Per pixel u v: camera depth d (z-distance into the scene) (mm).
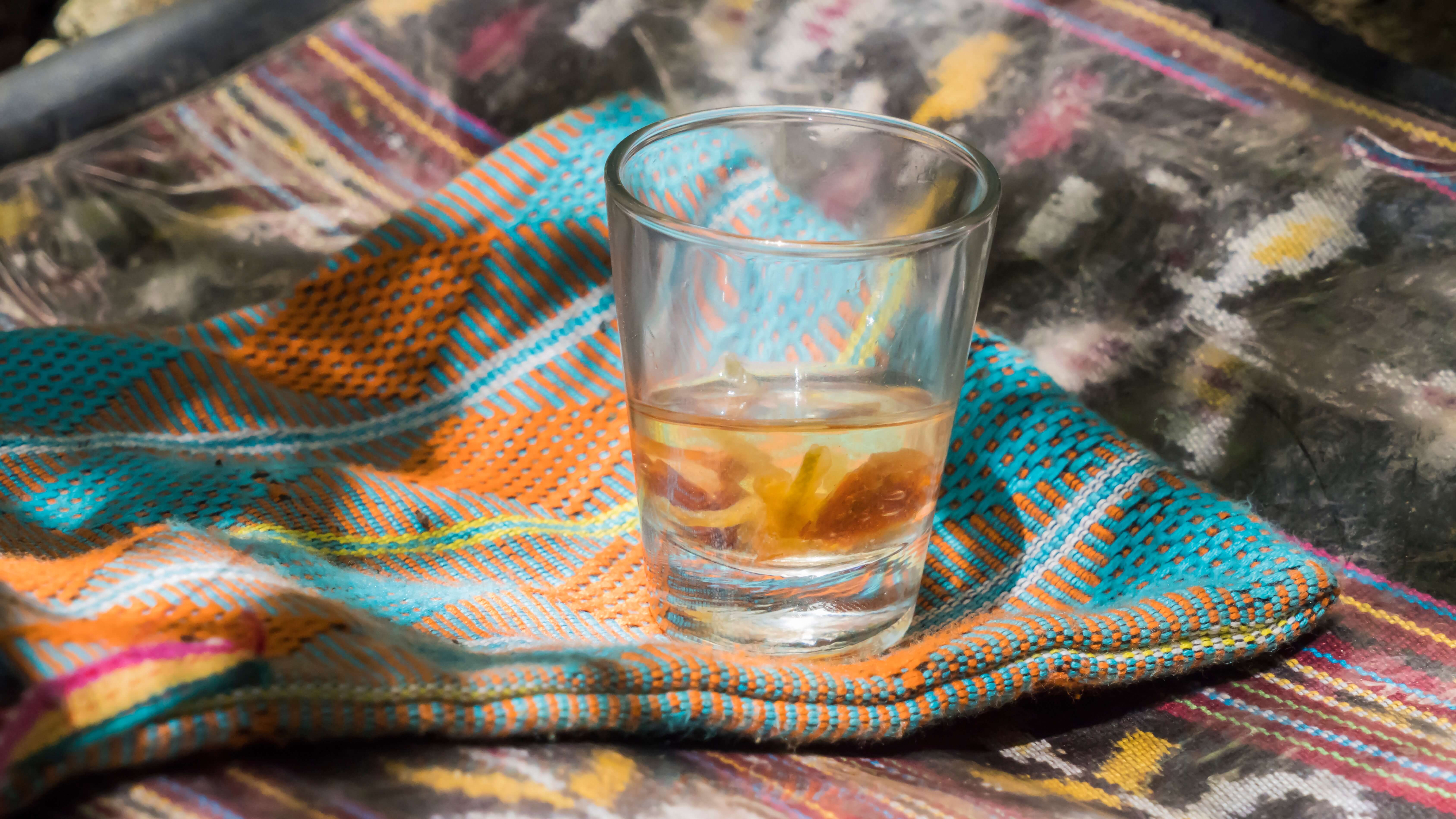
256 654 318
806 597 353
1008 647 343
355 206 461
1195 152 419
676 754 332
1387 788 341
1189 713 355
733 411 351
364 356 410
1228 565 360
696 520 352
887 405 351
